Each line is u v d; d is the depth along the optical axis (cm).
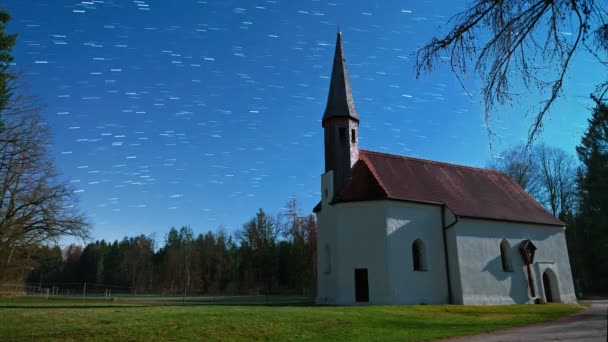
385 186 3109
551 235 3719
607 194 4956
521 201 3916
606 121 655
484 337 1653
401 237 2961
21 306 2419
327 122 3397
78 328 1548
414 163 3669
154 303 3588
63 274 11075
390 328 1884
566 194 5541
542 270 3519
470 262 3128
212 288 8800
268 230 7944
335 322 1927
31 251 3253
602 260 5206
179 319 1759
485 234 3288
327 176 3256
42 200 3058
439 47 726
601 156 4894
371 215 2969
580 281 5394
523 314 2567
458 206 3288
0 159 2861
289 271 7481
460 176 3831
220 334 1603
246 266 8425
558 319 2298
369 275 2873
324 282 3105
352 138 3356
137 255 10550
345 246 2967
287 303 3438
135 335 1509
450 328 1927
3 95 2766
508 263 3384
